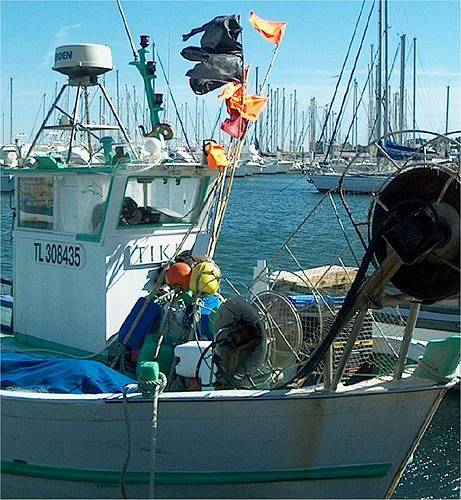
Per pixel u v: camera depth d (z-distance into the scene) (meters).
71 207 8.02
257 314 6.30
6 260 20.67
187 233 8.03
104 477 6.52
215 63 7.84
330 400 6.04
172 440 6.28
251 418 6.13
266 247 26.02
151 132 8.48
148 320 7.59
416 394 6.13
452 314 13.26
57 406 6.26
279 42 8.12
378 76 37.44
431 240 5.06
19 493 6.90
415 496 8.66
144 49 8.67
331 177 49.25
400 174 5.41
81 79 8.07
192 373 6.90
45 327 8.38
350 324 7.05
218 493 6.51
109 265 7.69
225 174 8.12
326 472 6.37
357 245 22.05
